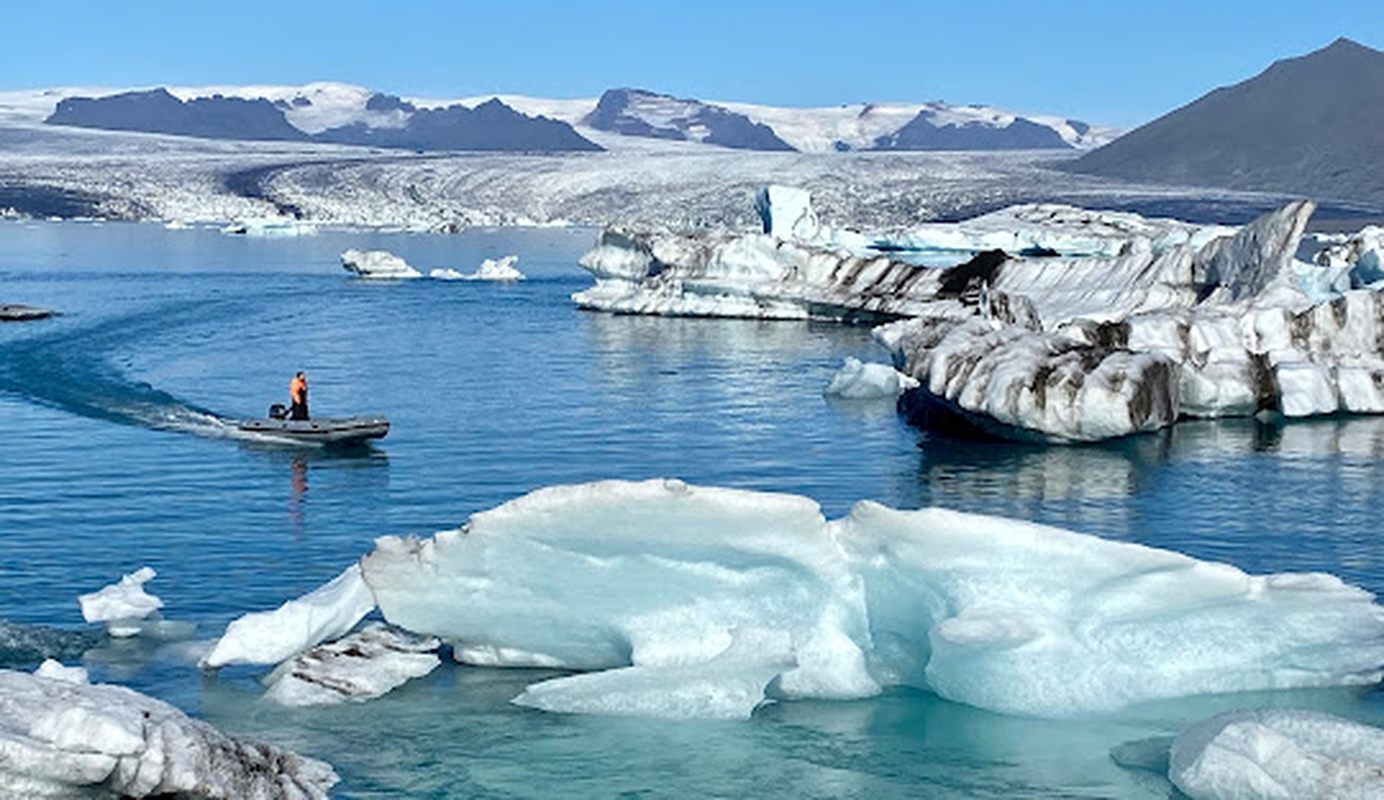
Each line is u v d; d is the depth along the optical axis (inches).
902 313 2445.9
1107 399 1342.3
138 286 3531.0
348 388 1766.7
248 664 697.0
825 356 2135.8
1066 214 4210.1
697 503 619.2
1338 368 1573.6
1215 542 996.6
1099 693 630.5
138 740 463.8
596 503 620.7
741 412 1574.8
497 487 1154.7
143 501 1077.8
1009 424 1365.7
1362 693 648.4
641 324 2659.9
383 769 575.5
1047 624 629.0
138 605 749.3
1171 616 641.6
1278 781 518.3
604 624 662.5
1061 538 623.2
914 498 1130.0
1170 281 2041.1
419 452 1310.3
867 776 574.2
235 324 2576.3
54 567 885.2
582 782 567.8
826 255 2728.8
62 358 2006.6
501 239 7288.4
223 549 933.8
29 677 509.4
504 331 2513.5
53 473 1181.7
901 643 658.8
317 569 884.6
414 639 714.2
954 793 557.9
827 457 1306.6
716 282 2790.4
